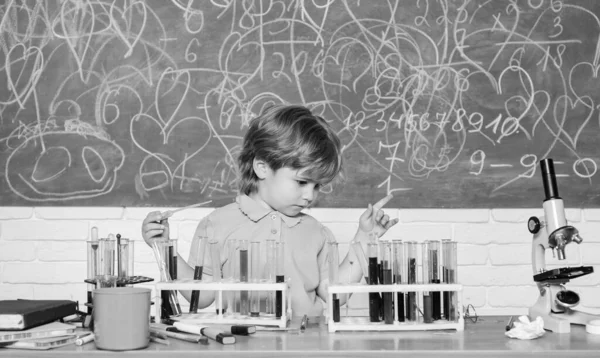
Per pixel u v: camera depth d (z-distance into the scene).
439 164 2.75
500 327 1.41
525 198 2.75
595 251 2.76
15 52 2.74
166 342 1.21
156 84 2.73
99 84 2.74
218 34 2.75
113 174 2.73
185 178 2.72
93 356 1.15
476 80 2.76
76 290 2.73
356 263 1.55
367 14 2.75
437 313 1.40
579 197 2.76
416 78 2.75
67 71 2.74
